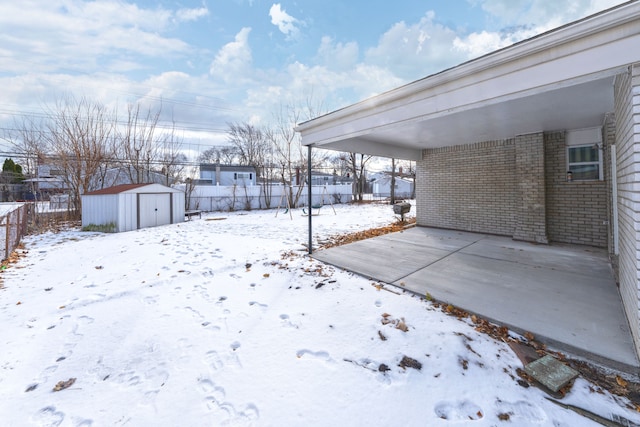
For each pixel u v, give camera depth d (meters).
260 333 2.63
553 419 1.61
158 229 9.66
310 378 2.01
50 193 14.92
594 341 2.28
